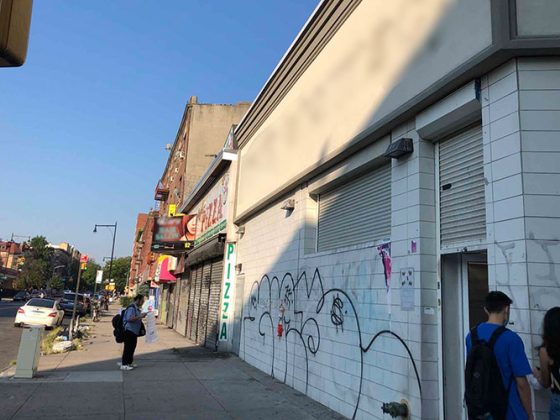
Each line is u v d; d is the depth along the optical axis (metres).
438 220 5.80
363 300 6.95
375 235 7.28
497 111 4.71
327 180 8.67
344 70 8.20
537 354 4.00
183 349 15.84
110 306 62.53
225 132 33.88
